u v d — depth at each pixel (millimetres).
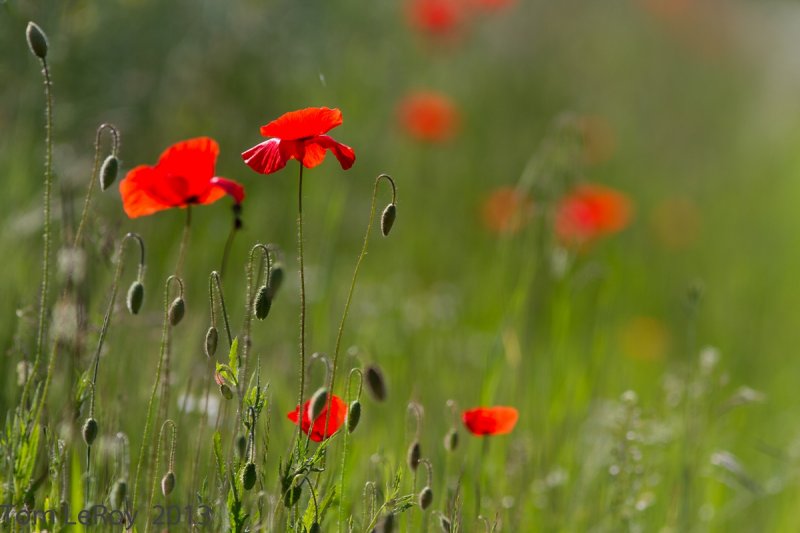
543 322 9953
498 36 17266
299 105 12102
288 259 10180
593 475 7027
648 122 18125
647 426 7129
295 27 12438
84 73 10133
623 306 12258
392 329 9109
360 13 14125
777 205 16438
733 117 19281
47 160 4750
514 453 6723
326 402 4395
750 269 13938
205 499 4598
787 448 8883
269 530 4465
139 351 6367
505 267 9375
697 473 7277
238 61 11555
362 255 4445
